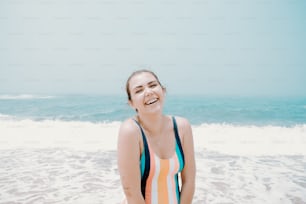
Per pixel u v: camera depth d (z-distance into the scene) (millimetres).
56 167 6465
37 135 10656
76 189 5000
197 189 5012
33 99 26078
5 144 9109
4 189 5008
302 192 4840
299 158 7340
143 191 2074
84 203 4367
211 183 5340
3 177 5707
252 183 5336
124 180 2023
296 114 17469
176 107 21172
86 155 7660
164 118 2250
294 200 4496
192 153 2252
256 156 7570
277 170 6211
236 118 16391
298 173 5973
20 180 5516
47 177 5715
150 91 2049
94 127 12336
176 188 2195
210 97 28875
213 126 12898
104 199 4527
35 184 5281
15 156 7523
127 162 1984
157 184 2066
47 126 12609
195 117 16953
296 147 8672
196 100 26047
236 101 25391
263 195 4723
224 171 6137
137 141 2004
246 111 18766
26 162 6918
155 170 2020
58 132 11250
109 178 5648
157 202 2057
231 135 10664
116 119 15609
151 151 2031
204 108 20453
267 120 15555
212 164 6719
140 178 2039
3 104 22484
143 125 2160
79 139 9906
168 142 2160
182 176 2289
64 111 18953
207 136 10484
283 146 8812
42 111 18969
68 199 4531
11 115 17078
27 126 12633
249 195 4719
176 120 2268
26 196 4664
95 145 8953
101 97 28125
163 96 2182
